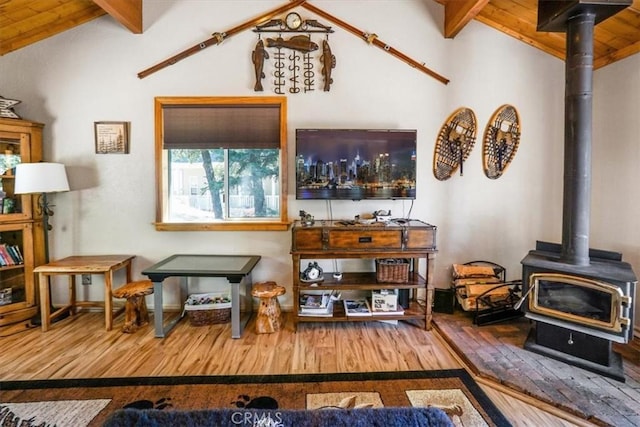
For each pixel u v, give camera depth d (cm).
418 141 341
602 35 288
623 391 209
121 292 296
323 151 318
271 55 335
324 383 225
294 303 298
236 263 313
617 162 299
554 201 342
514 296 313
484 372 230
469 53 337
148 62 333
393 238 294
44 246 327
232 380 228
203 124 336
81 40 330
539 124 341
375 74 337
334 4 333
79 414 195
